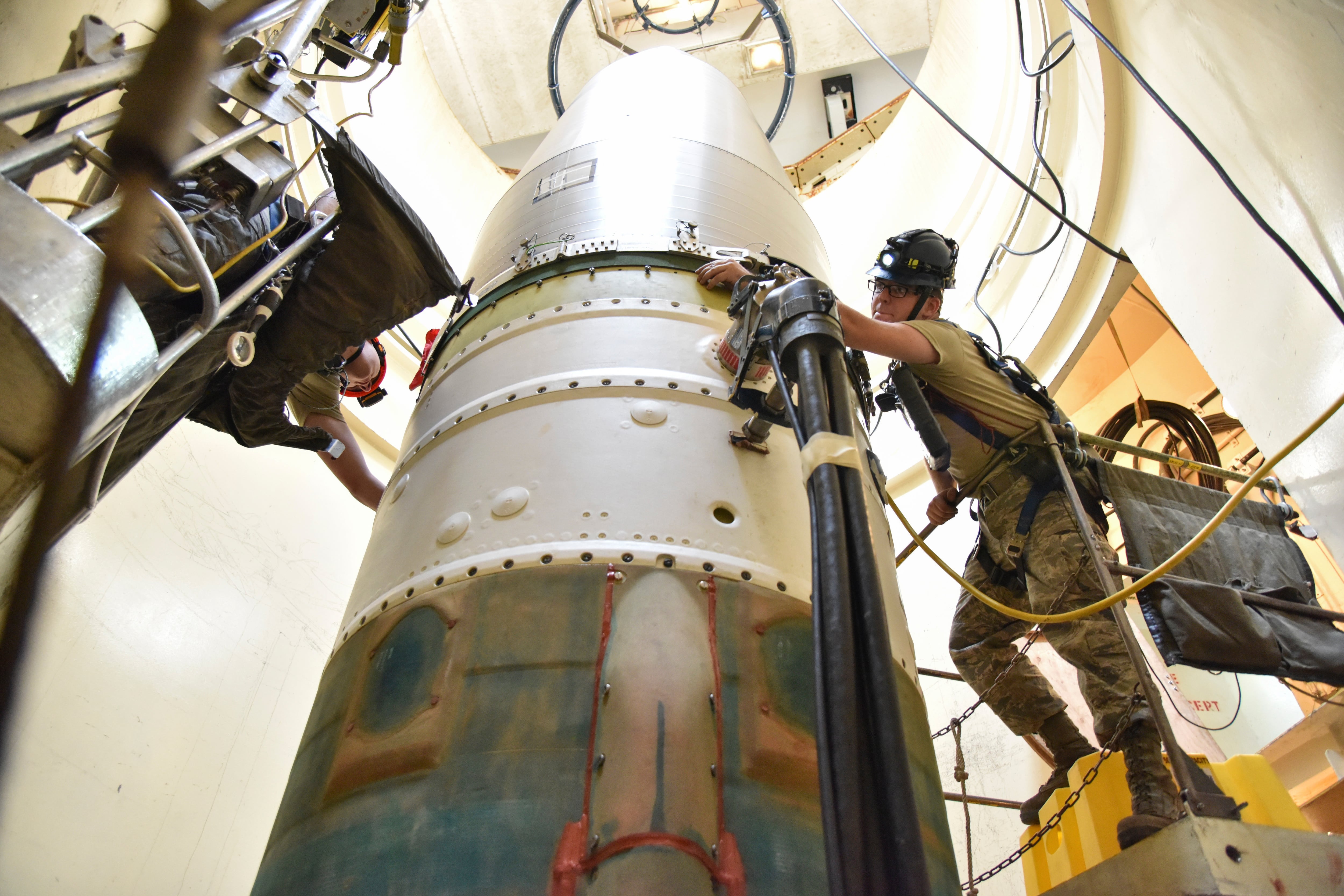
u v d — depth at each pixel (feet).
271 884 6.53
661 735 6.33
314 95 8.83
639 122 13.61
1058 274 19.62
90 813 12.27
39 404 5.08
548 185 12.73
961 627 11.12
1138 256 16.52
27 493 5.59
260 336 9.40
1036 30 20.51
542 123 37.22
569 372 9.20
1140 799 7.66
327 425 13.75
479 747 6.39
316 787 6.91
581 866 5.69
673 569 7.41
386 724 6.84
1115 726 8.28
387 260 9.02
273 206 9.07
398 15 11.62
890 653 4.49
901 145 29.12
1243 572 9.72
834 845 3.88
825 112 35.78
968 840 10.57
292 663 16.78
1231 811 6.49
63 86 5.56
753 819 6.17
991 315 22.71
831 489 5.18
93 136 5.76
